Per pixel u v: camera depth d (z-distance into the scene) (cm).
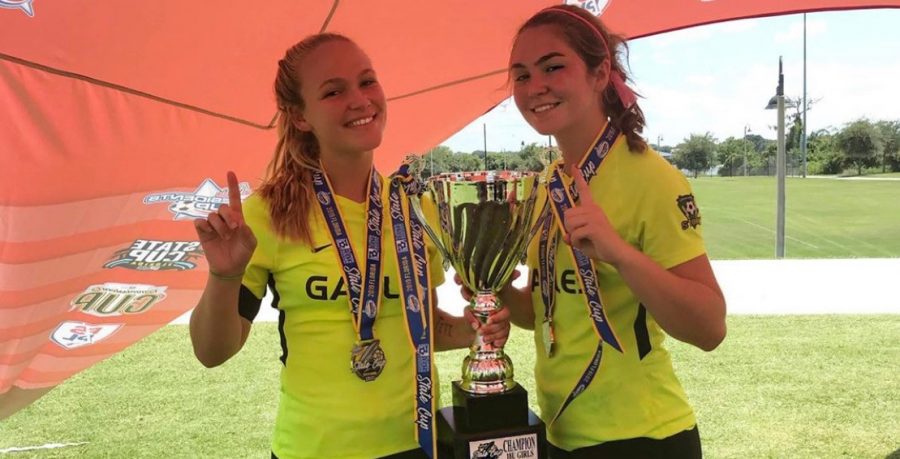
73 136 213
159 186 249
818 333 543
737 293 718
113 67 200
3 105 197
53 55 188
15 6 167
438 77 269
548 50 135
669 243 132
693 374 449
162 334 615
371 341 141
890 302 643
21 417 410
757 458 321
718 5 217
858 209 1667
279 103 150
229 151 256
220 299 129
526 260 159
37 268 237
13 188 215
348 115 140
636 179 137
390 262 148
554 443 150
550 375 149
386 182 156
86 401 436
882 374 438
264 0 186
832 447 330
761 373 447
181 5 179
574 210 122
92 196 234
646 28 235
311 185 145
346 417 139
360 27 217
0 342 254
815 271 830
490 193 129
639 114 143
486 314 133
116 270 266
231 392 448
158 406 425
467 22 229
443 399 411
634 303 142
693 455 144
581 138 143
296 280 142
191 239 276
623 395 141
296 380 144
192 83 218
